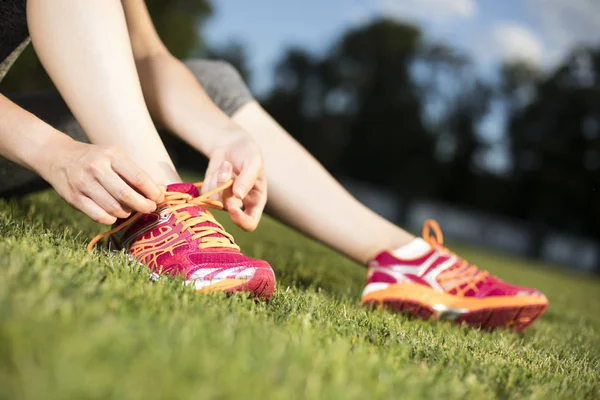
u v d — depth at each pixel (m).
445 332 1.68
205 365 0.68
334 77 36.47
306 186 1.85
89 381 0.57
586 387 1.21
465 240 24.48
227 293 1.30
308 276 2.51
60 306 0.79
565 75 32.69
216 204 1.44
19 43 1.52
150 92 1.66
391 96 35.25
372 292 1.90
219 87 1.87
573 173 31.67
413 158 34.59
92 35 1.35
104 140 1.36
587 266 23.41
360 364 0.88
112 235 1.50
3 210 1.96
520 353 1.54
